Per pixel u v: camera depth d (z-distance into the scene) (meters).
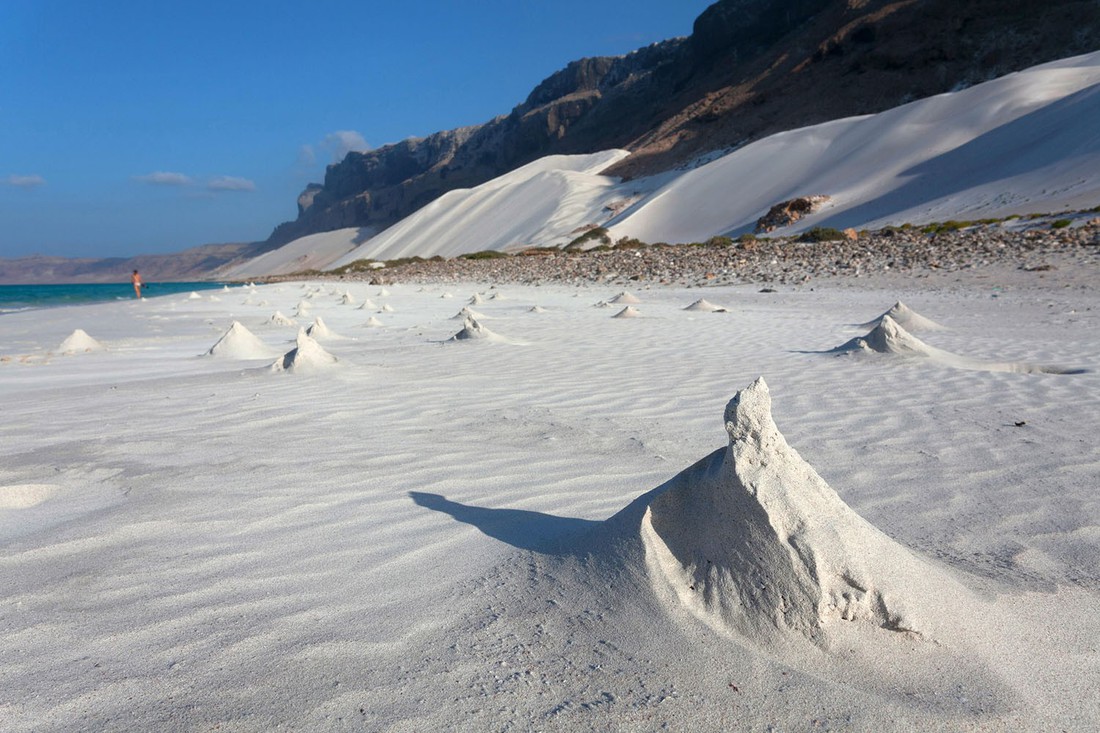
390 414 5.94
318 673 2.16
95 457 4.64
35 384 8.16
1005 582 2.71
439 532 3.28
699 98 130.38
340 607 2.58
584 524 3.31
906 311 10.46
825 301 15.23
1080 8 85.75
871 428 5.23
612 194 93.62
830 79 99.31
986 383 6.52
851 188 54.22
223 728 1.92
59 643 2.34
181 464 4.45
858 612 2.26
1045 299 12.87
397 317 16.80
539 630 2.39
